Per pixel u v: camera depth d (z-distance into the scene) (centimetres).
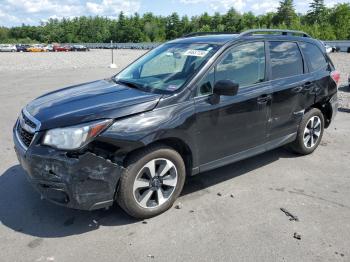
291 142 559
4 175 496
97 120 345
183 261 322
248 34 476
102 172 347
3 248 339
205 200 431
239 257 328
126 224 380
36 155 343
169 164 391
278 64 503
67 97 407
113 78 493
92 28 12950
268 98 475
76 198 343
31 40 13388
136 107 365
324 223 384
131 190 366
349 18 9562
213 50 436
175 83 410
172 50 484
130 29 12238
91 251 336
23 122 386
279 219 391
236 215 398
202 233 364
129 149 354
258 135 478
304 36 575
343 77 1580
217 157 438
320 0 10381
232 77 441
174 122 380
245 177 497
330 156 581
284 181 487
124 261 322
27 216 394
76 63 2658
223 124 428
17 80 1453
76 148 335
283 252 335
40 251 335
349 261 324
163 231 367
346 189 466
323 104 591
